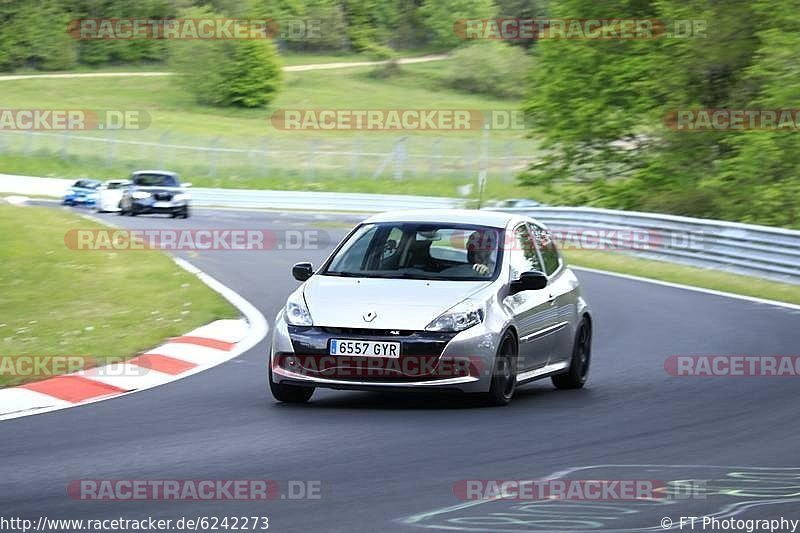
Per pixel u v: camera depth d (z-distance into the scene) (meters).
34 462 25.95
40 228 75.94
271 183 199.25
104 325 49.00
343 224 134.38
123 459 26.20
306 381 32.66
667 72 122.31
